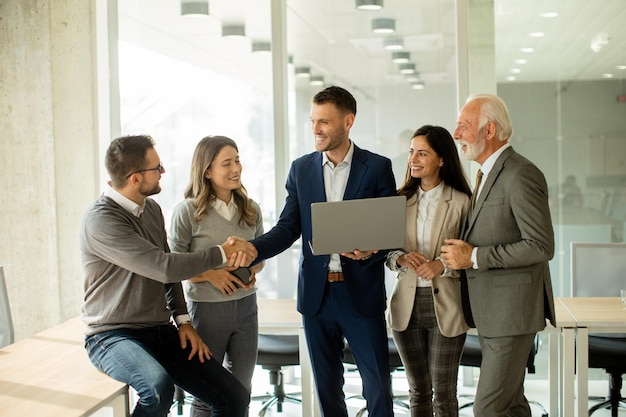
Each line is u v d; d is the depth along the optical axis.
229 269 2.99
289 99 4.60
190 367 2.80
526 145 4.50
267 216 4.67
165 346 2.82
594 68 4.39
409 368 3.02
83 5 4.53
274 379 4.05
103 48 4.69
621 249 4.01
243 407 2.80
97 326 2.73
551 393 3.90
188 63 4.71
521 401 2.78
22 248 4.40
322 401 3.00
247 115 4.66
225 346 3.09
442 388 2.95
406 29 4.45
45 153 4.38
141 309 2.75
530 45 4.42
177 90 4.73
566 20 4.39
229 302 3.06
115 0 4.73
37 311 4.43
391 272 4.44
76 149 4.53
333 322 2.95
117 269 2.74
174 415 4.22
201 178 3.06
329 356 2.98
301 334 3.44
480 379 2.75
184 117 4.74
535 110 4.46
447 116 4.45
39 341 3.09
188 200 3.12
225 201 3.15
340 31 4.52
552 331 3.36
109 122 4.74
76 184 4.54
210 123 4.71
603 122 4.42
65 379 2.56
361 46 4.50
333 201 2.81
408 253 2.95
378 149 4.54
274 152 4.61
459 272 2.96
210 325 3.05
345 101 2.81
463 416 4.00
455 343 2.94
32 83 4.36
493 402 2.69
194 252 2.83
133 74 4.75
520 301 2.64
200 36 4.69
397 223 2.62
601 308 3.58
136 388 2.48
